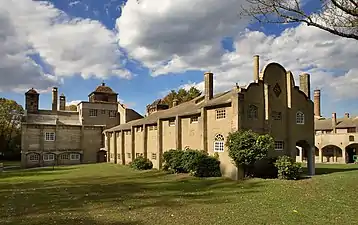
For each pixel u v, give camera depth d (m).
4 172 43.47
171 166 32.91
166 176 31.16
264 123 29.50
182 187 23.33
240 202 16.59
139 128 46.25
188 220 12.84
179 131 35.16
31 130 57.38
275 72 30.95
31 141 57.16
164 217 13.50
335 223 11.75
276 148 30.22
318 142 58.12
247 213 13.80
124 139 52.22
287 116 31.28
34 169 47.91
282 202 16.09
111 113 66.75
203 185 24.11
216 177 28.23
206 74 34.47
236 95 27.53
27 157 56.50
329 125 64.94
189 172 30.48
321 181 22.98
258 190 20.61
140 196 19.53
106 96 70.25
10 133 78.19
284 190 19.92
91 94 70.31
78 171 40.75
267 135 26.88
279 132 30.52
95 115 65.12
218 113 29.83
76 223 12.80
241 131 27.17
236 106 27.42
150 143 42.22
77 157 61.44
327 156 59.34
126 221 12.95
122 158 51.75
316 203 15.46
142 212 14.66
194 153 30.20
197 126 32.50
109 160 59.69
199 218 13.12
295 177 26.33
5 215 14.53
